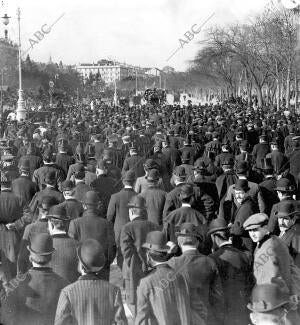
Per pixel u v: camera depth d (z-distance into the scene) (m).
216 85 108.56
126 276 7.92
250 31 73.19
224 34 73.25
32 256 5.70
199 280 5.97
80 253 5.54
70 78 133.88
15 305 5.59
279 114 37.25
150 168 10.92
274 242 6.37
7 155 13.55
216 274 6.07
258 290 4.41
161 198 9.79
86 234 7.74
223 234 6.54
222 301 6.05
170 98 114.19
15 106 72.12
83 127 25.23
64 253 6.53
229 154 14.09
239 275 6.31
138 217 7.97
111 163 13.23
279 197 9.76
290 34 59.12
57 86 122.00
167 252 5.89
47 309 5.59
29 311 5.57
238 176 11.13
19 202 8.97
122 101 80.31
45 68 130.12
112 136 16.97
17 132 24.00
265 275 6.21
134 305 7.88
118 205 9.33
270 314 4.31
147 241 5.86
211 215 9.73
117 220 9.32
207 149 17.12
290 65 60.34
